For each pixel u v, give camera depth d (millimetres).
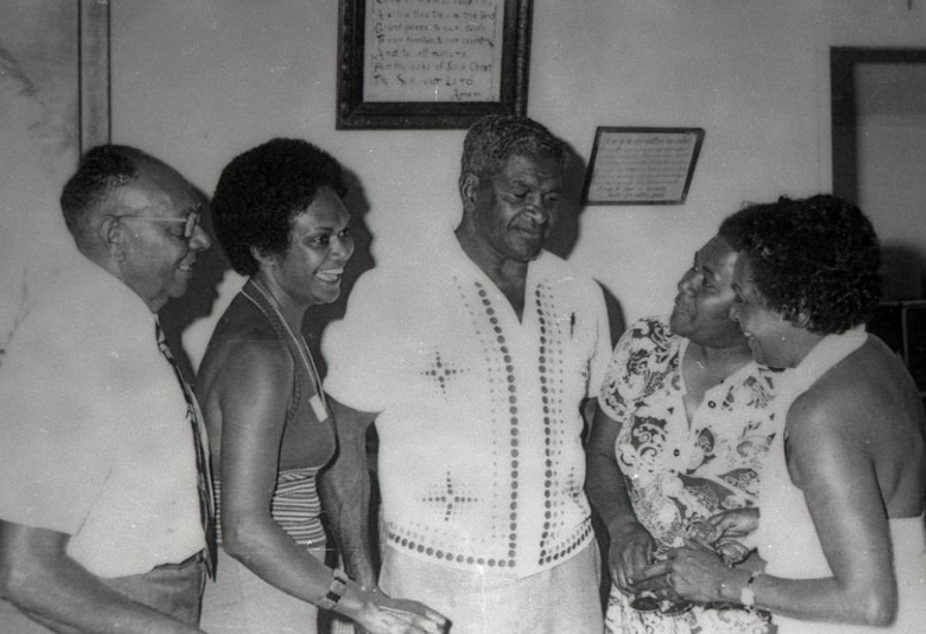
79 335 1775
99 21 2721
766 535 1869
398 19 2885
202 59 2805
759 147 3295
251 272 2129
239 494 1918
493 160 2104
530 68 3074
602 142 3141
